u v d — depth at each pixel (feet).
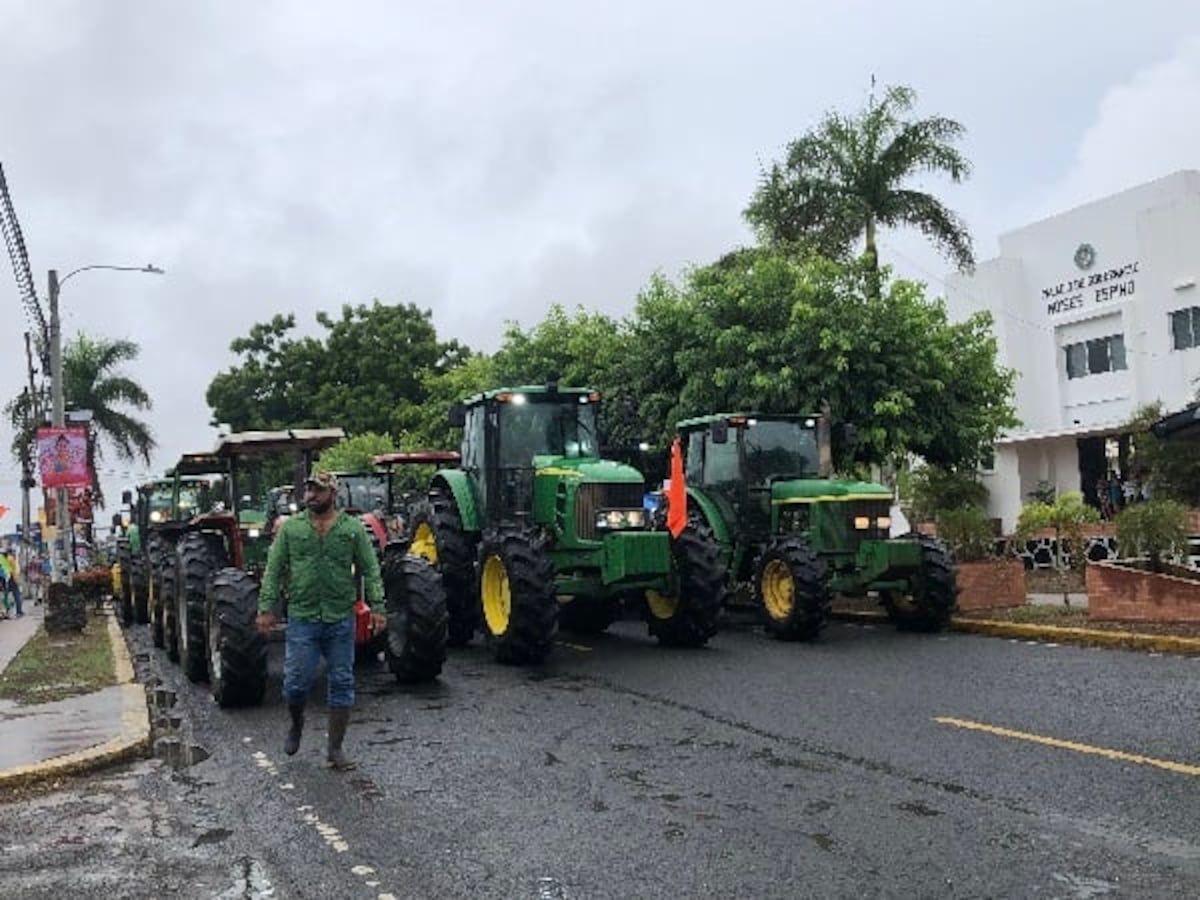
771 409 60.75
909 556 44.19
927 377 61.05
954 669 34.94
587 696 32.17
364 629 35.65
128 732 27.86
